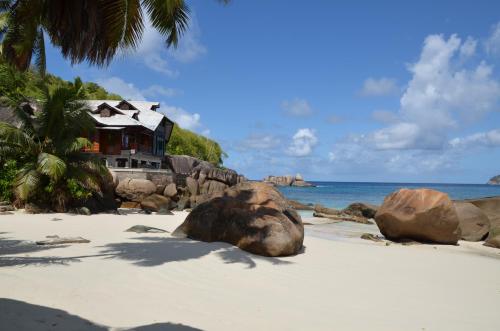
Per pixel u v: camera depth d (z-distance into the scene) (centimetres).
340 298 789
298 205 4094
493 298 843
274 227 1205
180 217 2405
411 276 1029
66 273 845
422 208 1723
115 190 3008
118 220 2039
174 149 6341
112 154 3922
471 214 2016
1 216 2019
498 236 1750
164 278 864
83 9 958
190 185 3806
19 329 491
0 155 2355
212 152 7388
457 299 825
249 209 1327
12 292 679
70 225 1723
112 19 938
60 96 2389
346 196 7525
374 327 632
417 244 1717
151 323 580
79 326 535
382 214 1819
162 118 4644
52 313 578
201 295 758
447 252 1530
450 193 9600
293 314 675
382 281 953
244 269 992
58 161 2239
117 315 606
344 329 616
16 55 1202
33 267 880
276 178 15150
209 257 1092
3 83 3622
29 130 2433
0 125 2227
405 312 719
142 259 1030
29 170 2277
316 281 920
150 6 1013
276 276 945
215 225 1331
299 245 1264
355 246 1490
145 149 4438
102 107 4053
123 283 801
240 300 740
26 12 1032
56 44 1059
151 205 2975
